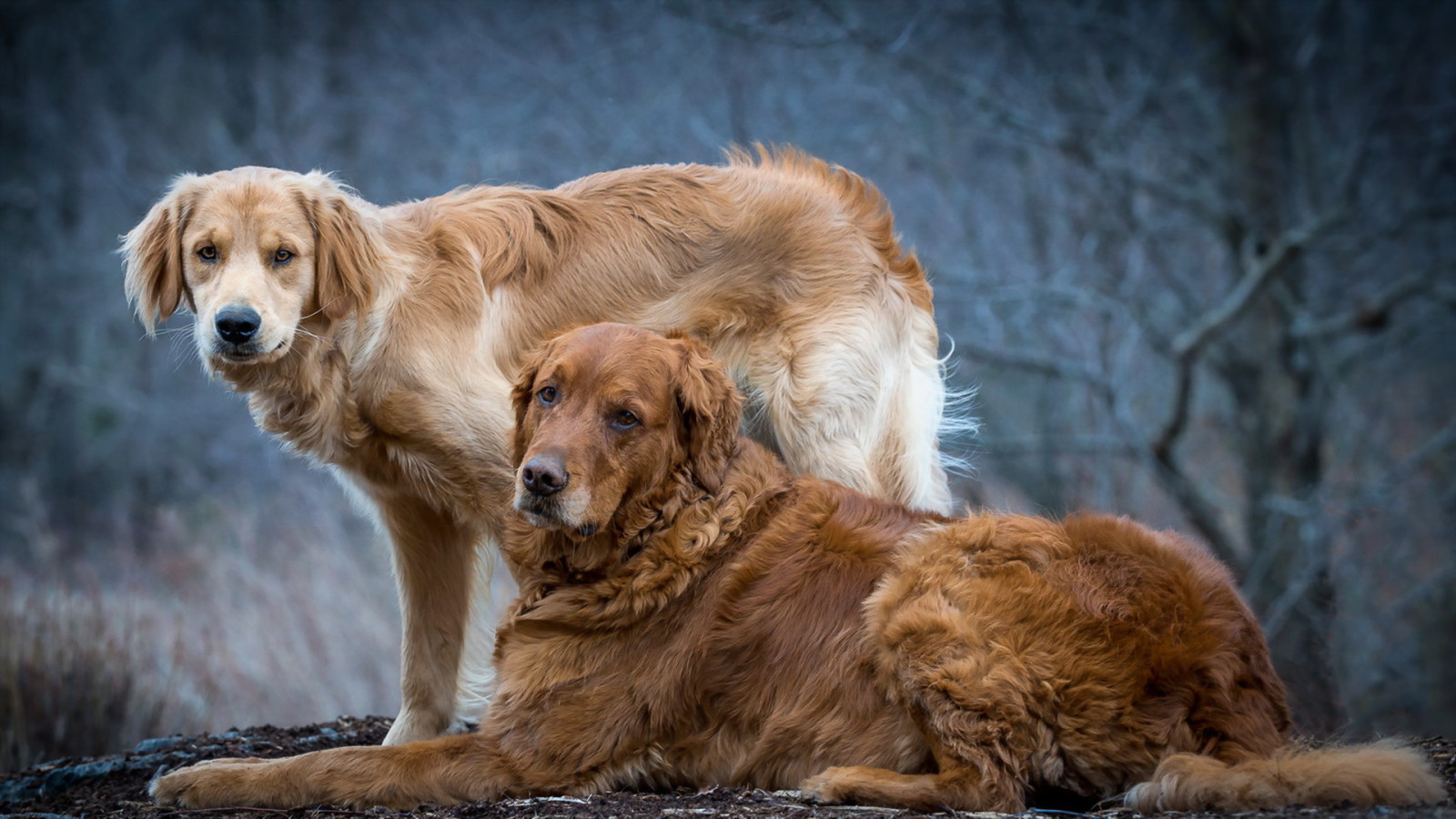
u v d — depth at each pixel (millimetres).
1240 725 5141
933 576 5430
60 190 27359
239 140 26375
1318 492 16375
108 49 28438
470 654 7648
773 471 6055
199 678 14969
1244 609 5441
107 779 7246
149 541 20781
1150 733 5117
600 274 7738
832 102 20703
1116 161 18812
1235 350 18438
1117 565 5359
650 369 5789
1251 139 18688
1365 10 21531
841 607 5605
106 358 26203
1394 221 19016
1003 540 5477
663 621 5711
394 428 7074
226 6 27438
